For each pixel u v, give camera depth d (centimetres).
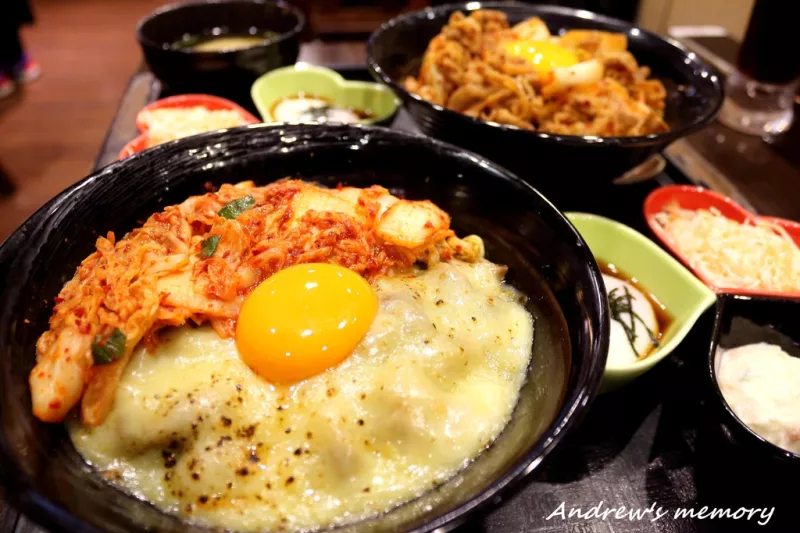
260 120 42
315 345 23
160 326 23
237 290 24
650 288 32
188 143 28
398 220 26
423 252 27
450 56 40
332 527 21
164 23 48
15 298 21
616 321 31
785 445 26
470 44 41
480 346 25
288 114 44
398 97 36
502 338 26
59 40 86
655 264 32
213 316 23
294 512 21
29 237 23
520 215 28
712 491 26
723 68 56
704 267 34
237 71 43
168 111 40
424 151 29
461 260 29
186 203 27
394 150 30
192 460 21
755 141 46
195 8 50
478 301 26
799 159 45
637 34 43
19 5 71
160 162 27
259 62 44
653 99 40
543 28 44
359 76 50
